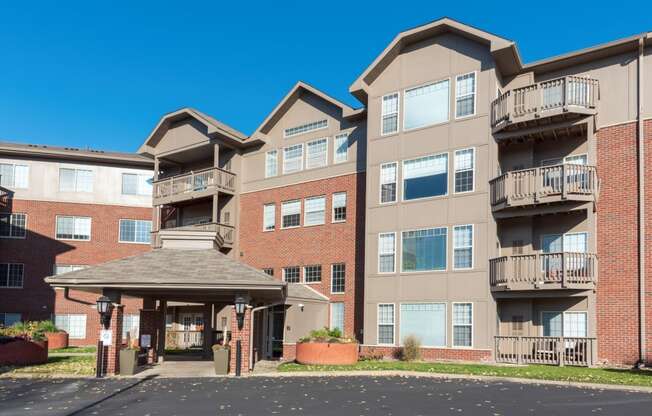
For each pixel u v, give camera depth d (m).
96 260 42.25
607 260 23.77
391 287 27.64
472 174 25.95
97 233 42.56
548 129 24.52
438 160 27.02
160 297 27.11
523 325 25.30
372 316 28.05
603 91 24.73
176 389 17.50
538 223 25.67
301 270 33.72
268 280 21.77
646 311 22.62
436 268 26.45
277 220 35.28
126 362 21.42
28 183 41.81
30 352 24.72
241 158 37.75
